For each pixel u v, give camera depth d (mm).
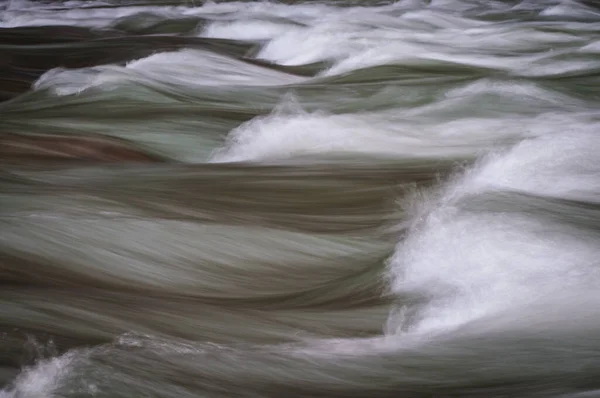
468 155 12383
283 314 7488
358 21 27328
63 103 15977
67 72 18031
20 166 11711
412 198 10352
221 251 8953
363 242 9164
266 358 6375
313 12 36344
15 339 6527
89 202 9797
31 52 25016
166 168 11945
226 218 9719
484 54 21781
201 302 7836
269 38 28328
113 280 8297
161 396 5664
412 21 29172
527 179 9516
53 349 6383
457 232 7871
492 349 6328
